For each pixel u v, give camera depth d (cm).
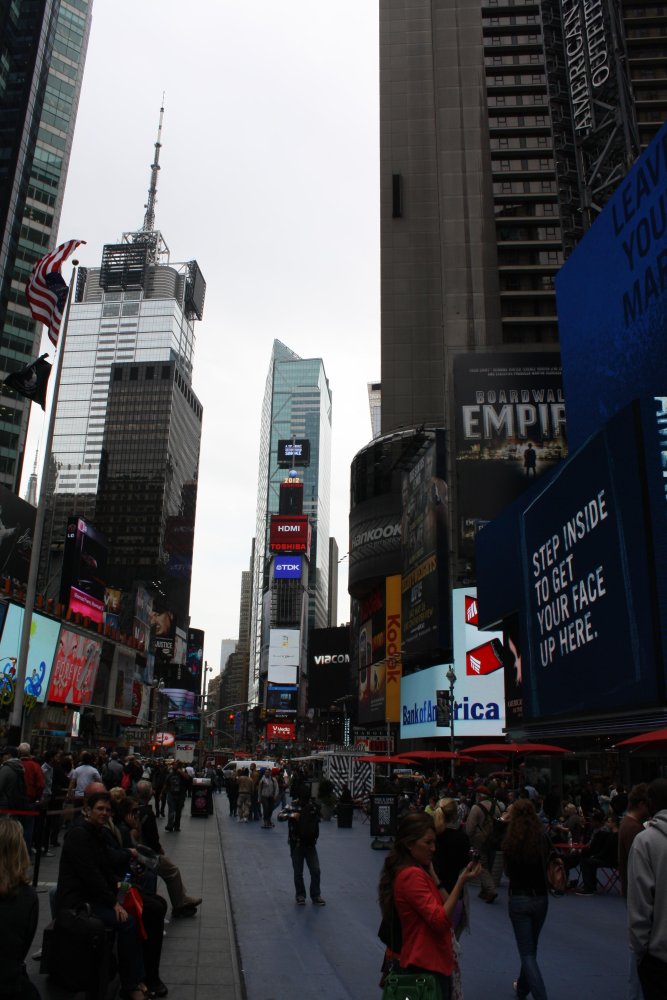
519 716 4175
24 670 2262
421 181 11375
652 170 3156
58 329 2519
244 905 1411
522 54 9819
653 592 2278
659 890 495
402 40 12131
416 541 7044
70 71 14862
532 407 7075
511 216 9194
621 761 3056
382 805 2502
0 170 12331
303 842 1445
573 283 3903
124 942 786
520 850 827
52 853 1723
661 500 2336
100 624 7631
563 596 2962
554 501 3108
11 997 494
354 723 10619
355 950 1087
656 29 8925
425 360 10612
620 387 3369
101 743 7469
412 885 529
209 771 6819
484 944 1162
